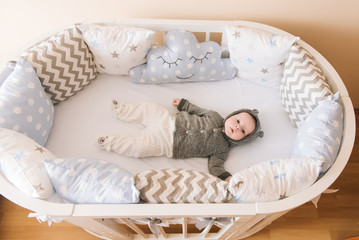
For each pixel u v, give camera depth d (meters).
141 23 1.40
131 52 1.38
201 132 1.34
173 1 1.40
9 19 1.46
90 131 1.37
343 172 1.72
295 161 1.05
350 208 1.61
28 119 1.18
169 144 1.32
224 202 1.01
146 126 1.38
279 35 1.34
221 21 1.40
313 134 1.12
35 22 1.50
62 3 1.39
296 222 1.57
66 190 0.99
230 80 1.54
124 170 1.07
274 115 1.43
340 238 1.53
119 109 1.38
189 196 1.01
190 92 1.51
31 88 1.21
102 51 1.39
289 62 1.33
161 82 1.52
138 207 0.92
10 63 1.24
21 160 1.00
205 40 1.60
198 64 1.43
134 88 1.51
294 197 0.97
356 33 1.50
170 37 1.39
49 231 1.52
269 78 1.45
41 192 0.95
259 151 1.35
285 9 1.42
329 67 1.30
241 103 1.47
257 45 1.35
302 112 1.31
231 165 1.33
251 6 1.42
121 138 1.30
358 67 1.69
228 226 1.15
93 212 0.91
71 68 1.36
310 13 1.43
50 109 1.32
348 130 1.14
